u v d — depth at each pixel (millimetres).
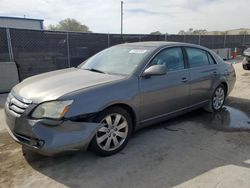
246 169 3252
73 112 3094
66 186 2891
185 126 4758
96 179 3021
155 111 4129
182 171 3199
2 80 7617
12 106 3324
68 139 3068
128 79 3730
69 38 10211
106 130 3488
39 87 3426
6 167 3264
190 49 4938
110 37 12016
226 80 5727
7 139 4105
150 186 2893
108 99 3393
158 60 4215
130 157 3547
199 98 5055
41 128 3010
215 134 4395
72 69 4523
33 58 9156
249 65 12609
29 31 8906
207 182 2965
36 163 3363
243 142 4074
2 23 26672
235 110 5816
